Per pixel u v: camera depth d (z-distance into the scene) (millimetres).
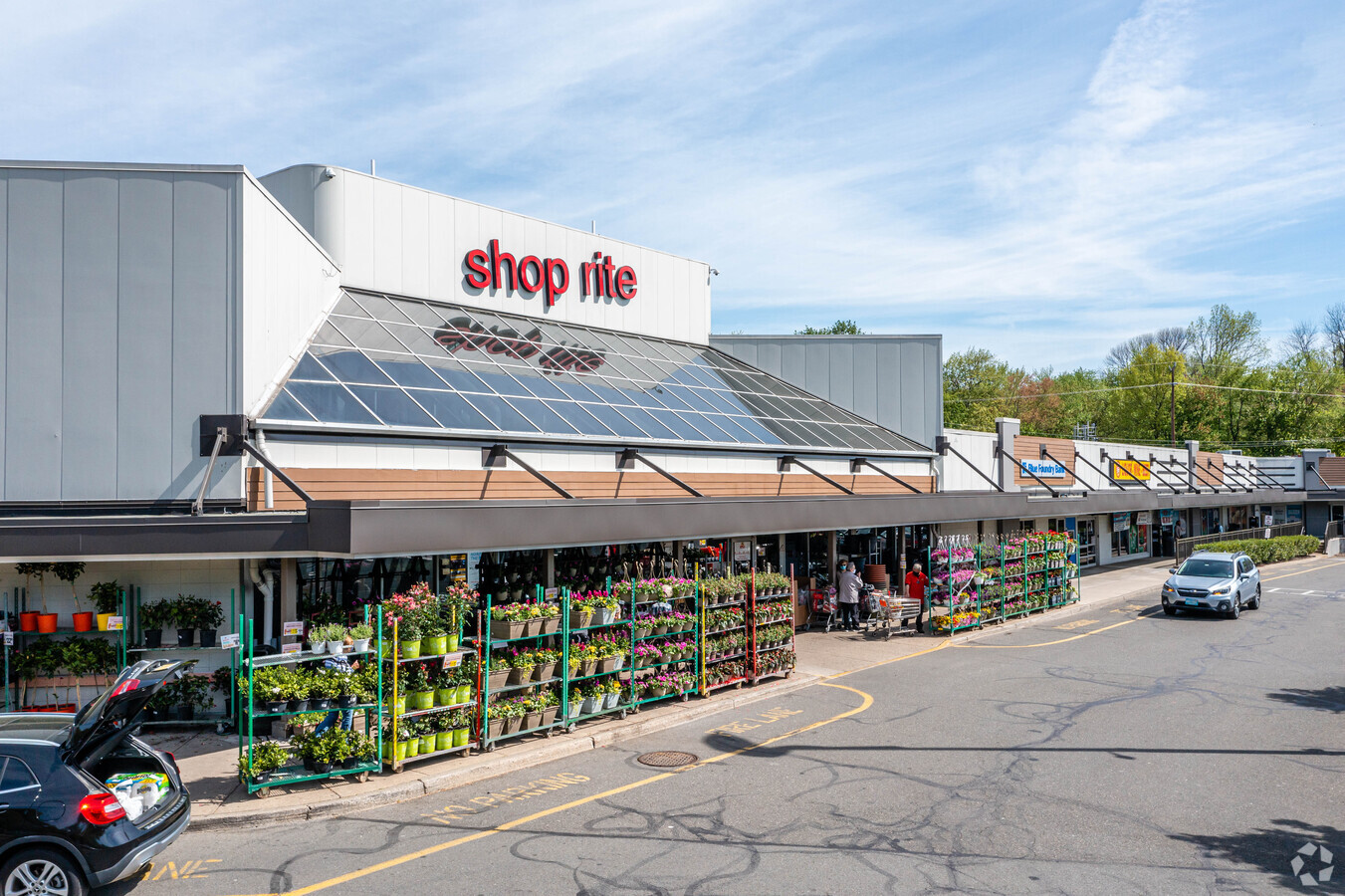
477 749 12789
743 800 10938
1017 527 35781
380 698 11578
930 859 9039
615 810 10594
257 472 13664
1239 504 49219
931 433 30797
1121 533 45594
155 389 13391
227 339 13633
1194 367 89062
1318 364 81188
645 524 15930
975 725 14578
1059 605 29188
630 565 19516
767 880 8531
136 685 8438
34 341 13078
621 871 8758
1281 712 15336
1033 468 36719
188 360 13508
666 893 8250
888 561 28922
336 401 15656
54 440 13062
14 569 13570
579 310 26766
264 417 14062
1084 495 31766
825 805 10734
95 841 7605
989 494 25766
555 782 11758
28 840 7465
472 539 12867
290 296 16781
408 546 11992
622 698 15000
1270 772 12000
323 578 14711
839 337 31531
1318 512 60969
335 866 8922
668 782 11703
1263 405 77812
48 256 13172
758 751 13211
